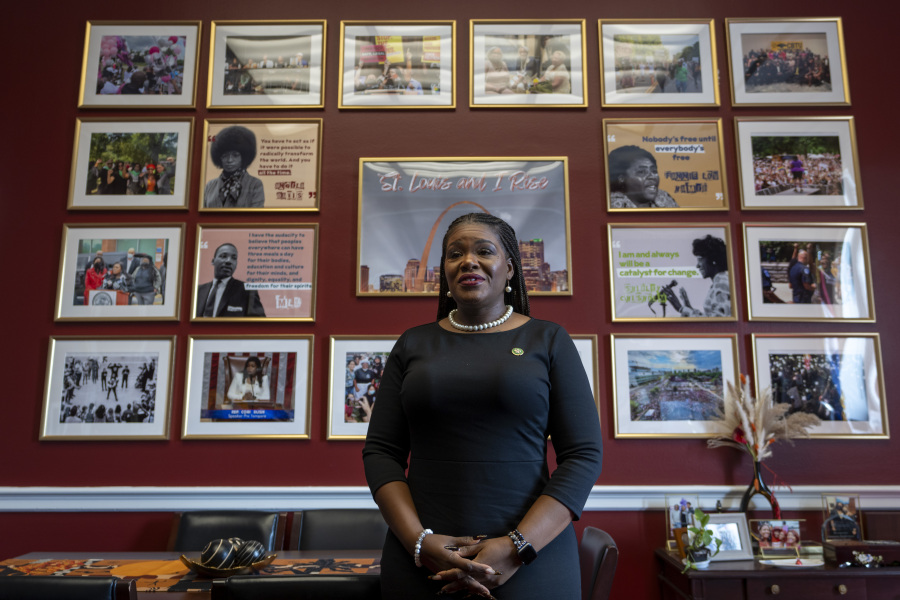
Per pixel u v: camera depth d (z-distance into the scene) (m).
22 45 3.64
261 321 3.37
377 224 3.46
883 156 3.54
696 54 3.64
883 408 3.28
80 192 3.50
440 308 1.80
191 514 2.87
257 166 3.53
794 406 3.29
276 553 2.28
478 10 3.67
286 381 3.32
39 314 3.39
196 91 3.61
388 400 1.61
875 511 3.15
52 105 3.59
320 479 3.23
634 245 3.44
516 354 1.52
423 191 3.49
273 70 3.63
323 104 3.59
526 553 1.30
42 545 3.18
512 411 1.45
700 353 3.34
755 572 2.62
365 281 3.41
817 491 3.19
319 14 3.68
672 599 3.03
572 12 3.67
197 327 3.38
